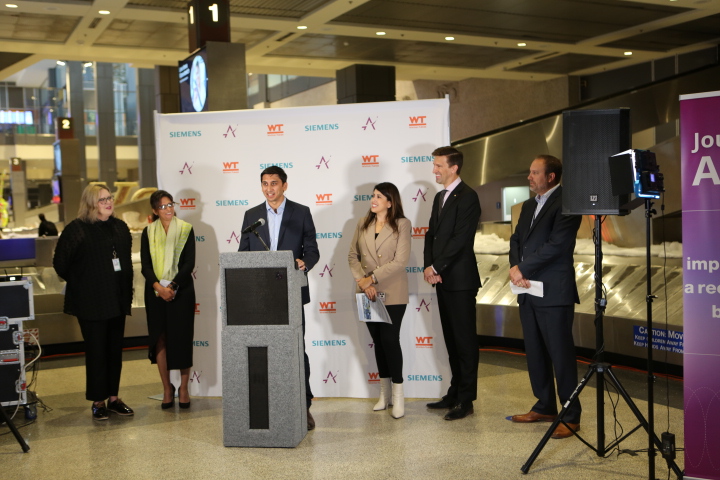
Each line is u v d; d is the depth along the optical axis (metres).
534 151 10.18
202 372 5.48
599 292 3.72
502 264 8.30
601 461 3.74
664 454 3.34
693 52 15.68
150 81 27.12
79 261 4.88
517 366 6.40
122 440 4.39
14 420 4.95
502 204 17.05
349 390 5.28
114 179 31.67
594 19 12.88
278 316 4.11
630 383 5.54
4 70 15.80
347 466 3.76
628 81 17.31
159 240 5.09
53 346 7.69
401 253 4.59
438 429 4.41
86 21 12.41
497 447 4.00
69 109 31.52
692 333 3.21
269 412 4.13
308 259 4.54
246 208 5.34
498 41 14.59
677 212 7.95
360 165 5.18
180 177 5.41
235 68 7.02
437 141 5.08
